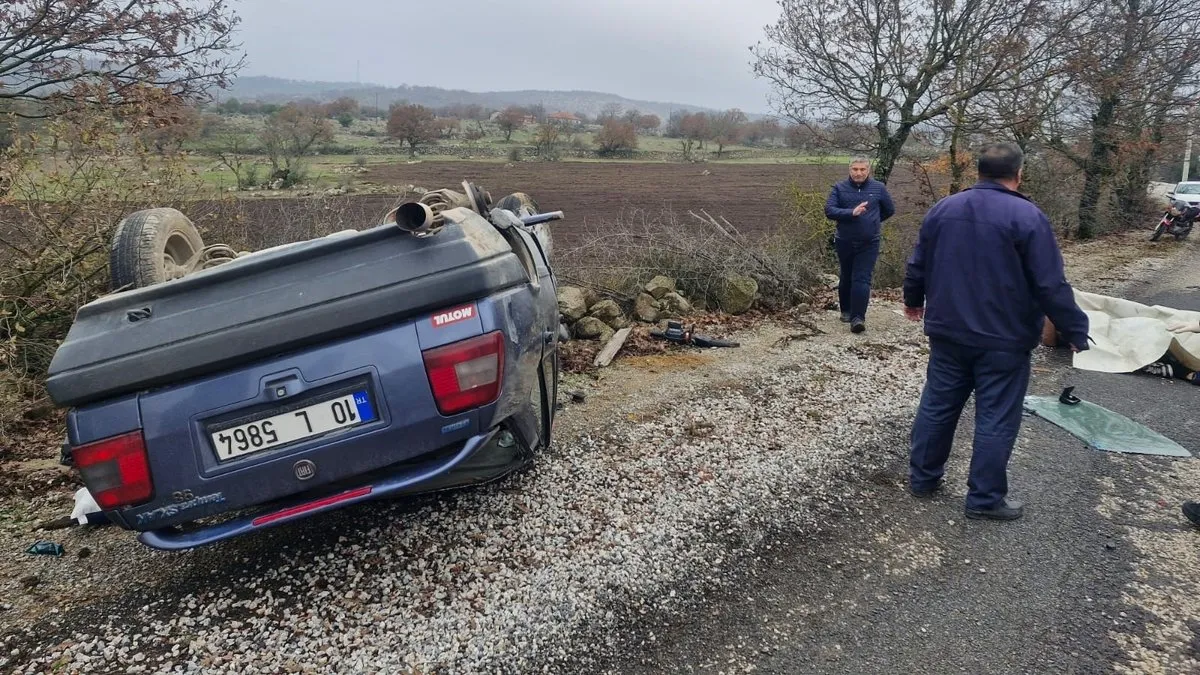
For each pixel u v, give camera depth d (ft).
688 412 16.79
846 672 8.74
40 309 18.89
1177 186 80.89
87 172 19.30
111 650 8.90
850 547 11.43
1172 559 11.18
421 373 8.93
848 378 19.74
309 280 9.02
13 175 17.79
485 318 9.10
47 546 11.08
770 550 11.26
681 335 22.98
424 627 9.27
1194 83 52.80
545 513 11.96
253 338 8.68
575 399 17.54
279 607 9.69
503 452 11.32
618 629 9.38
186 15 26.86
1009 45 38.04
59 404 8.50
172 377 8.64
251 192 37.93
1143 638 9.36
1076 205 58.70
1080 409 17.54
